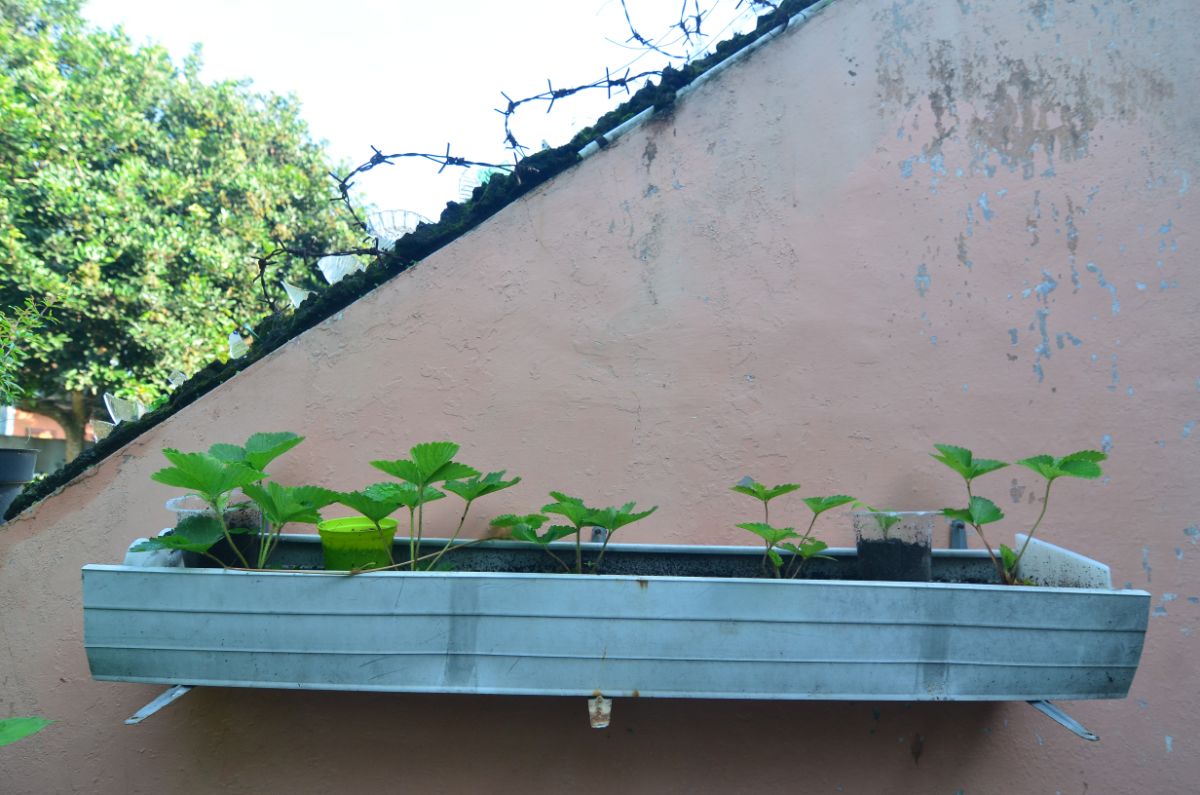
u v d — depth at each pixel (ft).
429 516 3.71
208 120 33.01
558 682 2.85
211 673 2.83
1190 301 3.92
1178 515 3.81
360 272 3.83
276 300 4.95
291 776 3.48
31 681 3.44
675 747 3.57
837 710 3.61
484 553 3.61
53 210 24.75
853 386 3.84
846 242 3.90
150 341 25.84
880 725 3.62
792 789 3.58
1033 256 3.93
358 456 3.68
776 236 3.89
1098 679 2.96
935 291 3.90
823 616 2.88
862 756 3.60
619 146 3.88
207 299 27.43
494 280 3.79
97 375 26.04
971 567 3.67
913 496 3.81
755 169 3.90
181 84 32.76
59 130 26.43
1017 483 3.82
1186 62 4.06
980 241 3.93
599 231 3.84
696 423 3.79
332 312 3.79
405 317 3.75
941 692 2.90
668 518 3.76
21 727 2.57
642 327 3.82
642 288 3.84
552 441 3.75
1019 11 4.04
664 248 3.85
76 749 3.43
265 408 3.66
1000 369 3.88
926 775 3.62
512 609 2.84
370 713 3.52
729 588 2.88
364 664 2.83
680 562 3.62
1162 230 3.97
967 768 3.63
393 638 2.82
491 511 3.72
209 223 29.55
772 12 4.06
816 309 3.87
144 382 26.43
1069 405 3.86
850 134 3.94
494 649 2.84
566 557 3.61
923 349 3.87
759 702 3.60
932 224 3.93
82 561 3.51
